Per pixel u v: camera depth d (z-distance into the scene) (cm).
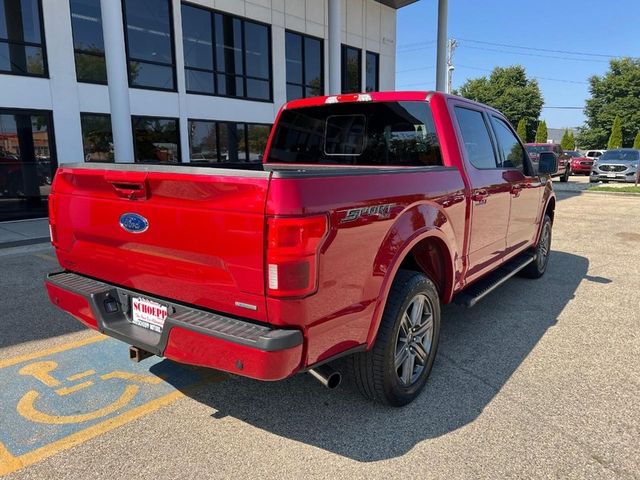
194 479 242
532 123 6012
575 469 249
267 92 1578
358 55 1892
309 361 231
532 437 277
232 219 221
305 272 216
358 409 307
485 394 326
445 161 362
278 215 208
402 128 388
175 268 251
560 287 584
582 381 345
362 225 247
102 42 1162
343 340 250
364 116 408
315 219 217
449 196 334
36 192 1101
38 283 579
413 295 298
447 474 246
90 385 335
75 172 290
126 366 363
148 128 1274
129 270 278
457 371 360
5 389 328
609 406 311
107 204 274
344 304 244
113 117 959
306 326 224
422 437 277
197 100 1366
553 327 450
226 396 323
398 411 305
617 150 2319
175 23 1289
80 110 1135
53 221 318
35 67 1071
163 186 242
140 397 320
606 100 5806
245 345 217
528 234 541
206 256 234
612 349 400
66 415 297
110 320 286
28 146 1076
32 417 295
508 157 479
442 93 377
